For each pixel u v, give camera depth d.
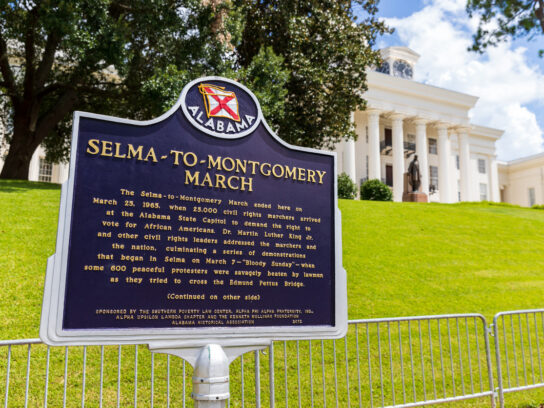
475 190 48.75
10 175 15.01
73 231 2.81
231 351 3.04
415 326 7.19
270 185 3.44
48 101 17.47
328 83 15.47
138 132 3.11
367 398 5.02
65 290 2.71
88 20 11.57
